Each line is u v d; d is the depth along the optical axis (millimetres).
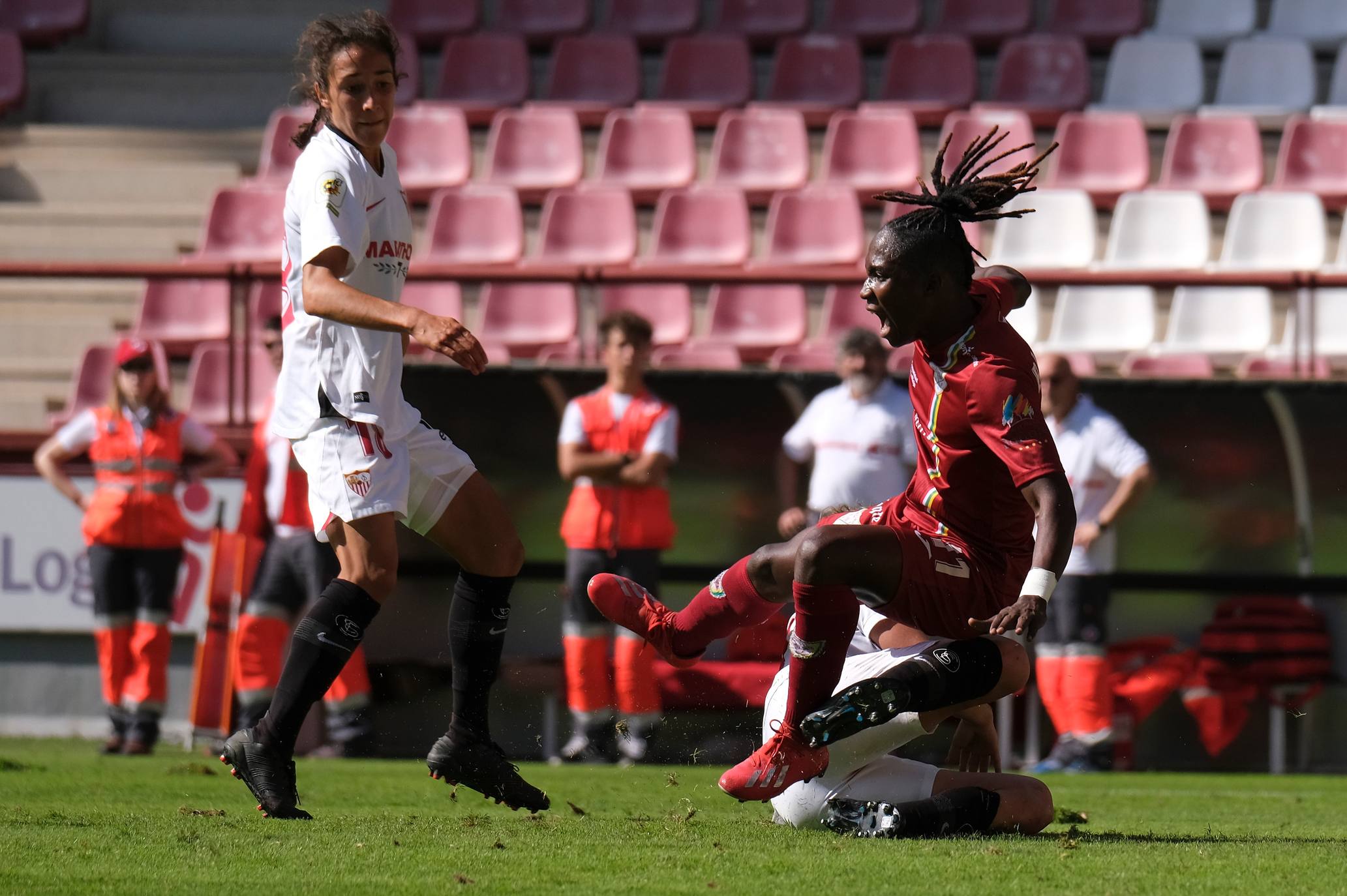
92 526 27406
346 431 13375
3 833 12461
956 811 12672
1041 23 55812
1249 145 47406
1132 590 28125
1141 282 30328
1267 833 14562
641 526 26438
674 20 55875
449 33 55844
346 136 13531
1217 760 27422
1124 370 39062
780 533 28016
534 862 10922
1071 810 17750
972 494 12625
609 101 53000
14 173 48219
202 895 9461
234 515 29172
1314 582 27781
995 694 12680
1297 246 43062
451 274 31094
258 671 26484
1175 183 47375
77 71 54031
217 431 31188
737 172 48594
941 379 12461
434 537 13922
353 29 13352
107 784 19359
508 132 49500
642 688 25828
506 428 28469
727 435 28656
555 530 28297
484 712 13969
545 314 43312
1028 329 42281
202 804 16391
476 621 13898
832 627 12328
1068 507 11758
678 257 45094
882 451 26203
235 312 33312
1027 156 47531
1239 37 53781
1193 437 28172
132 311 44312
